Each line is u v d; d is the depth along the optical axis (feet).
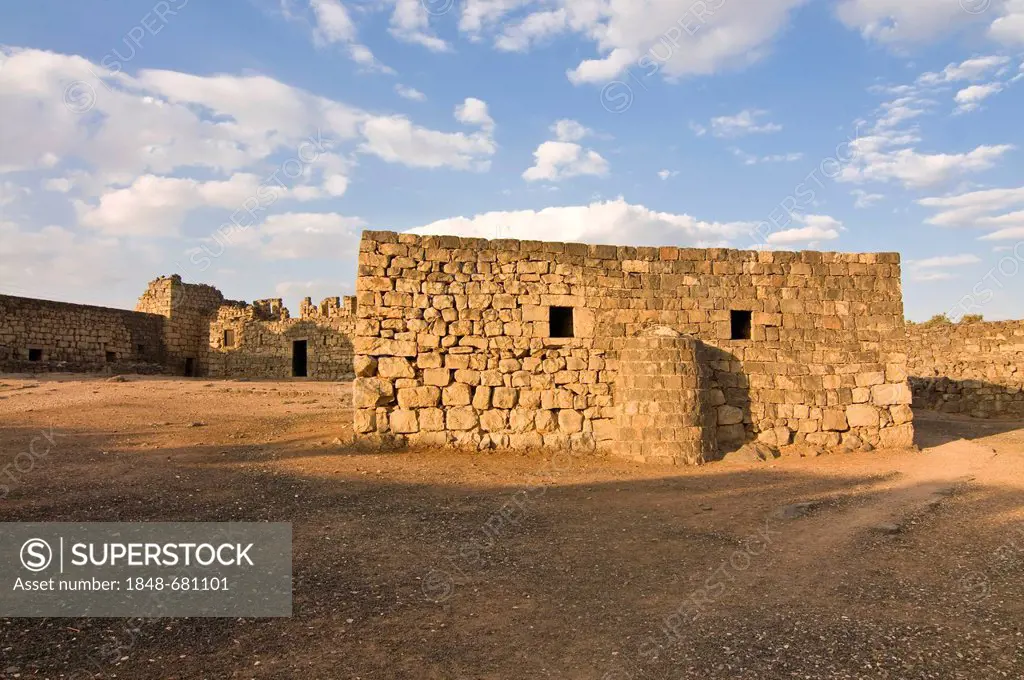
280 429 57.06
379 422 50.55
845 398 57.21
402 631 19.36
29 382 84.74
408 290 51.78
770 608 21.66
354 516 31.40
